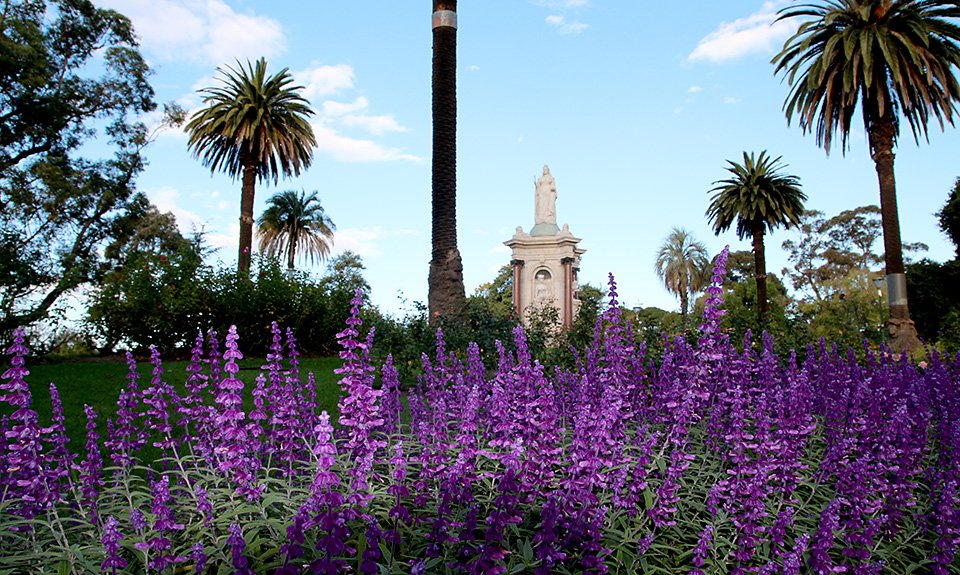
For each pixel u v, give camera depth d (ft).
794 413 13.97
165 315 64.75
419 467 14.03
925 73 71.41
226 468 12.41
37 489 11.59
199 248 71.36
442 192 43.29
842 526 13.30
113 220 97.35
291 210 173.58
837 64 75.51
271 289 70.74
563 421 17.15
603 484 11.62
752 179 114.11
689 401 13.52
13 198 85.25
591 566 10.62
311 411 15.51
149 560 10.91
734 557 12.23
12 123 87.10
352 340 11.46
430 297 42.60
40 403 32.68
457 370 22.27
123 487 13.87
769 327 41.98
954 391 19.69
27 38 83.35
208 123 99.60
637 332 32.48
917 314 118.21
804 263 206.28
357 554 10.78
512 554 11.20
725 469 15.28
